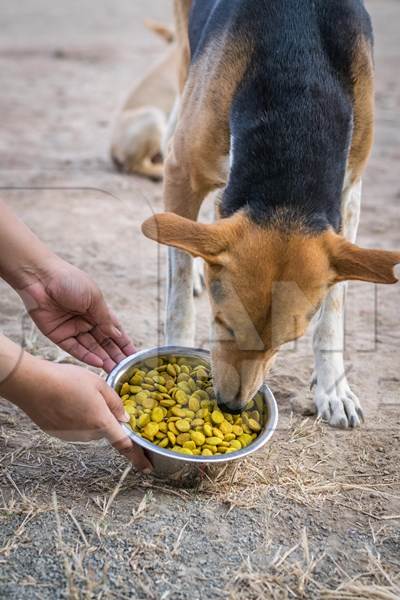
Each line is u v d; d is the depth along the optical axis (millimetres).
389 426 1293
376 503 1137
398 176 2369
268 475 1176
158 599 974
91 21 5309
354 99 1255
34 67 4008
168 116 2447
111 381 1147
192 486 1136
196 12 1491
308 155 1146
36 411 1034
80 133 2861
